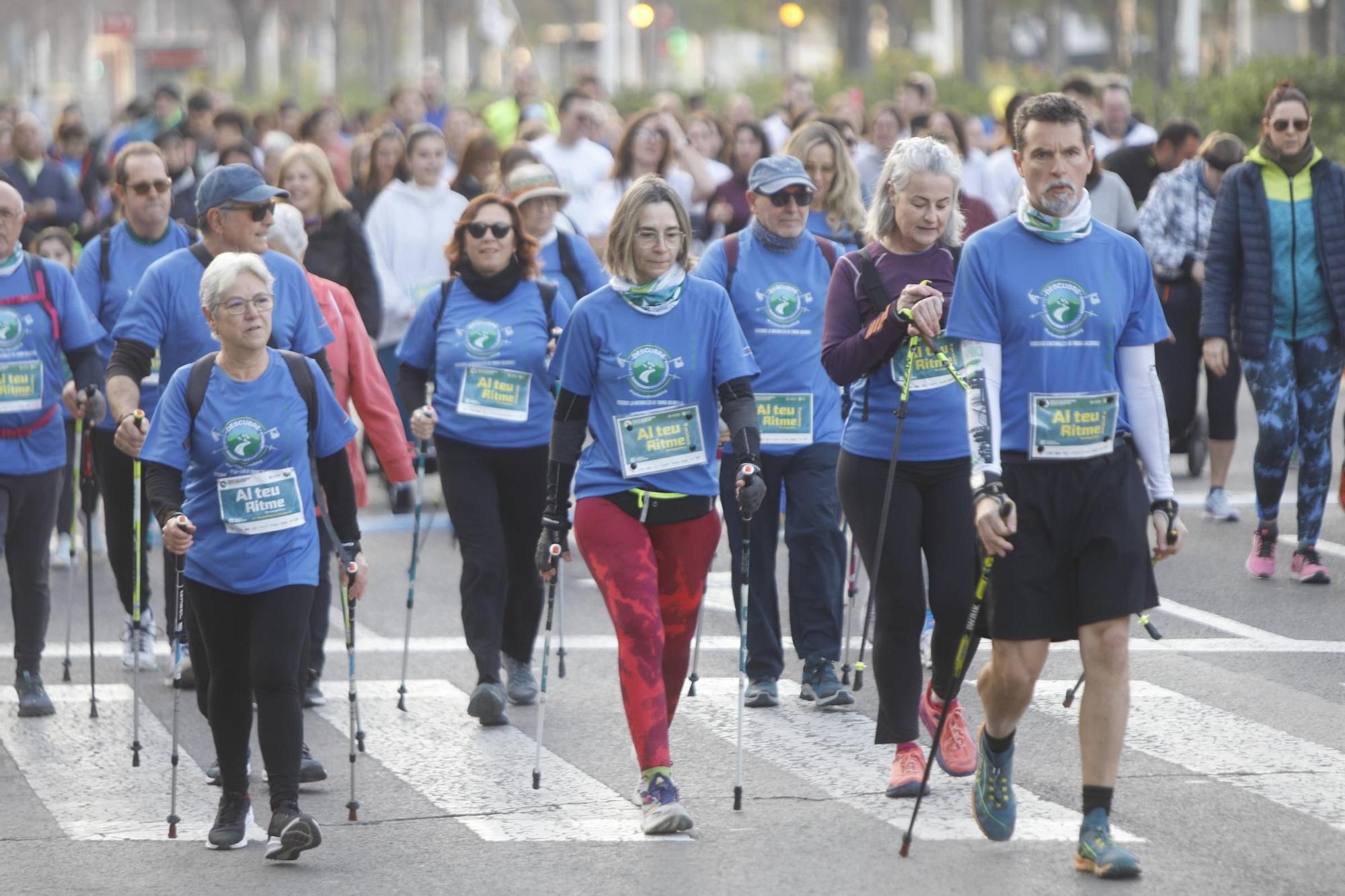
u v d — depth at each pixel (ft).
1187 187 146.30
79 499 142.00
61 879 71.20
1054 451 67.77
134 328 90.68
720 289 78.79
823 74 401.49
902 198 79.25
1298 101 118.52
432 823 77.25
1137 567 67.51
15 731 93.61
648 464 77.46
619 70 501.97
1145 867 69.46
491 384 97.14
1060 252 68.49
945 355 74.84
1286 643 105.29
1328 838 72.69
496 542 95.20
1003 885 67.92
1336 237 118.73
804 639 94.79
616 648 109.09
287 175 130.41
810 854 71.97
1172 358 149.07
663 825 74.54
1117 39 527.81
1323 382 119.55
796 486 94.43
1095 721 68.28
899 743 79.71
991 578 68.69
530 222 117.60
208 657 74.79
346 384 98.43
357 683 101.71
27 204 215.31
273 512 73.46
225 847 74.59
